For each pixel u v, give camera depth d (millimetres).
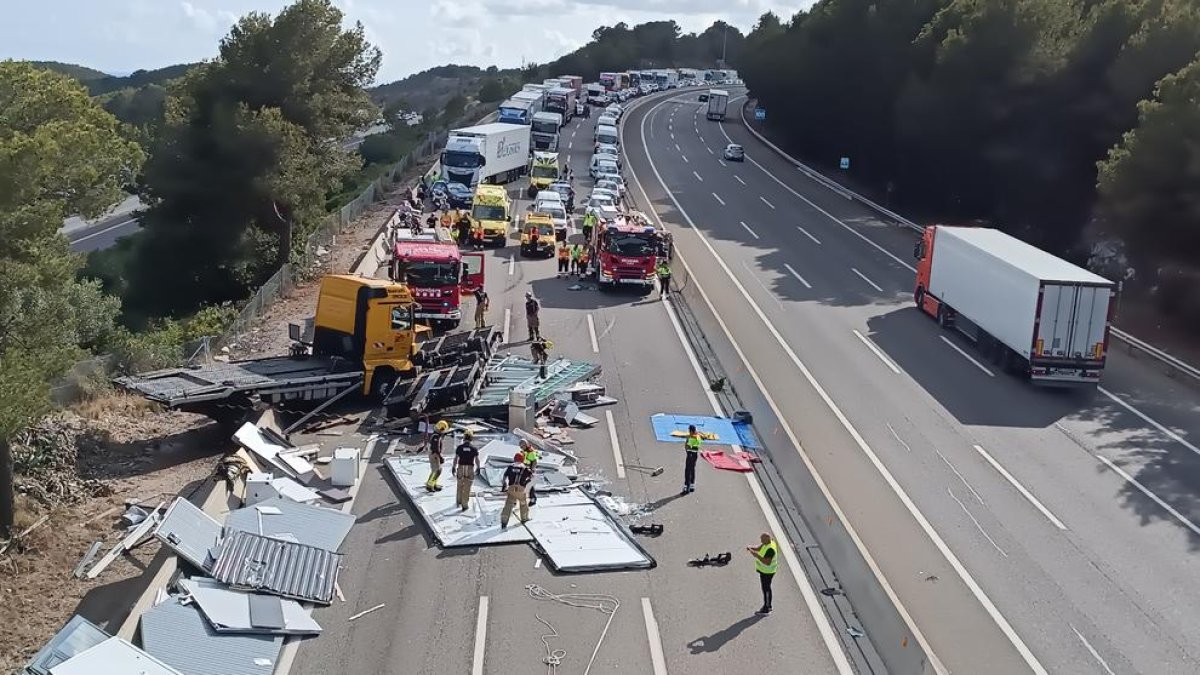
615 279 43344
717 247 54312
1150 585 20469
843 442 27531
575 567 19781
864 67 76125
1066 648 18109
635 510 22797
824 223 62875
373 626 17656
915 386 32562
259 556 19141
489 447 25453
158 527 18531
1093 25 52094
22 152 20438
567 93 108062
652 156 89750
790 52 95375
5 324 21094
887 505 23719
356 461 24078
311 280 44719
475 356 30531
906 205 71062
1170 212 39688
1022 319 32531
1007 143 55750
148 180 48531
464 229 53188
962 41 57875
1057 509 23859
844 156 84250
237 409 26141
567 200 63969
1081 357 31891
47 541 20344
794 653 17203
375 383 28781
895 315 41562
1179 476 25938
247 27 50219
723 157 91188
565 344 36000
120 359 29562
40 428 23984
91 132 24156
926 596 19719
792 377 32969
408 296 28781
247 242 50406
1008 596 19828
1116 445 28031
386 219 57750
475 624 17797
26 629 17516
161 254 50281
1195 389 33562
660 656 16984
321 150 52281
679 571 19984
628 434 27562
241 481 22703
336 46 53125
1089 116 51438
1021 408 30875
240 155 46844
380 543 20781
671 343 36625
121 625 16719
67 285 25016
